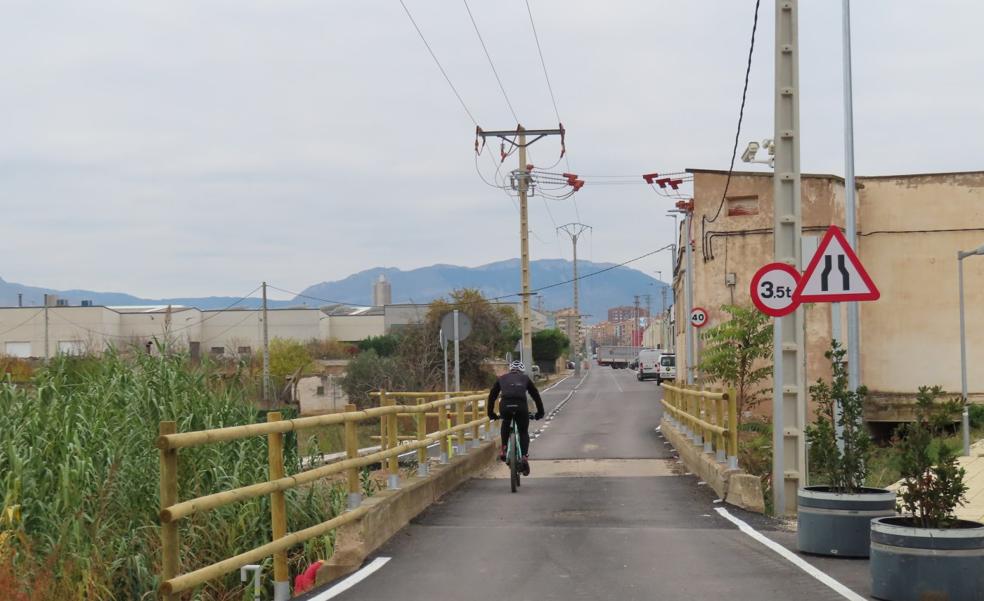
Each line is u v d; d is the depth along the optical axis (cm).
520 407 1589
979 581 768
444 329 2133
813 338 3394
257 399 1337
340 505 1153
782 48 1277
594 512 1336
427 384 4934
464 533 1142
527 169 3922
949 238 3422
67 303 9381
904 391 3425
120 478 1022
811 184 3372
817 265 1161
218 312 9312
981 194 3406
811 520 988
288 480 807
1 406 1145
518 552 1016
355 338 10425
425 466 1437
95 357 1333
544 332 10488
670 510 1352
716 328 2841
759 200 3488
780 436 1275
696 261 3647
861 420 1085
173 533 643
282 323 9656
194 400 1170
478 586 849
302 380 4984
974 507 1484
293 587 985
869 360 3453
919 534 772
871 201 3469
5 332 8475
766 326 2784
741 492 1364
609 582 864
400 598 804
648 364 8231
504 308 7600
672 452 2309
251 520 1041
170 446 643
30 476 987
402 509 1184
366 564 954
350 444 1011
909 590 771
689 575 893
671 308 9606
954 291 3412
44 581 790
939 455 812
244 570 914
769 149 2861
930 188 3431
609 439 2759
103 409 1135
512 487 1561
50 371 1276
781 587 838
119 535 985
